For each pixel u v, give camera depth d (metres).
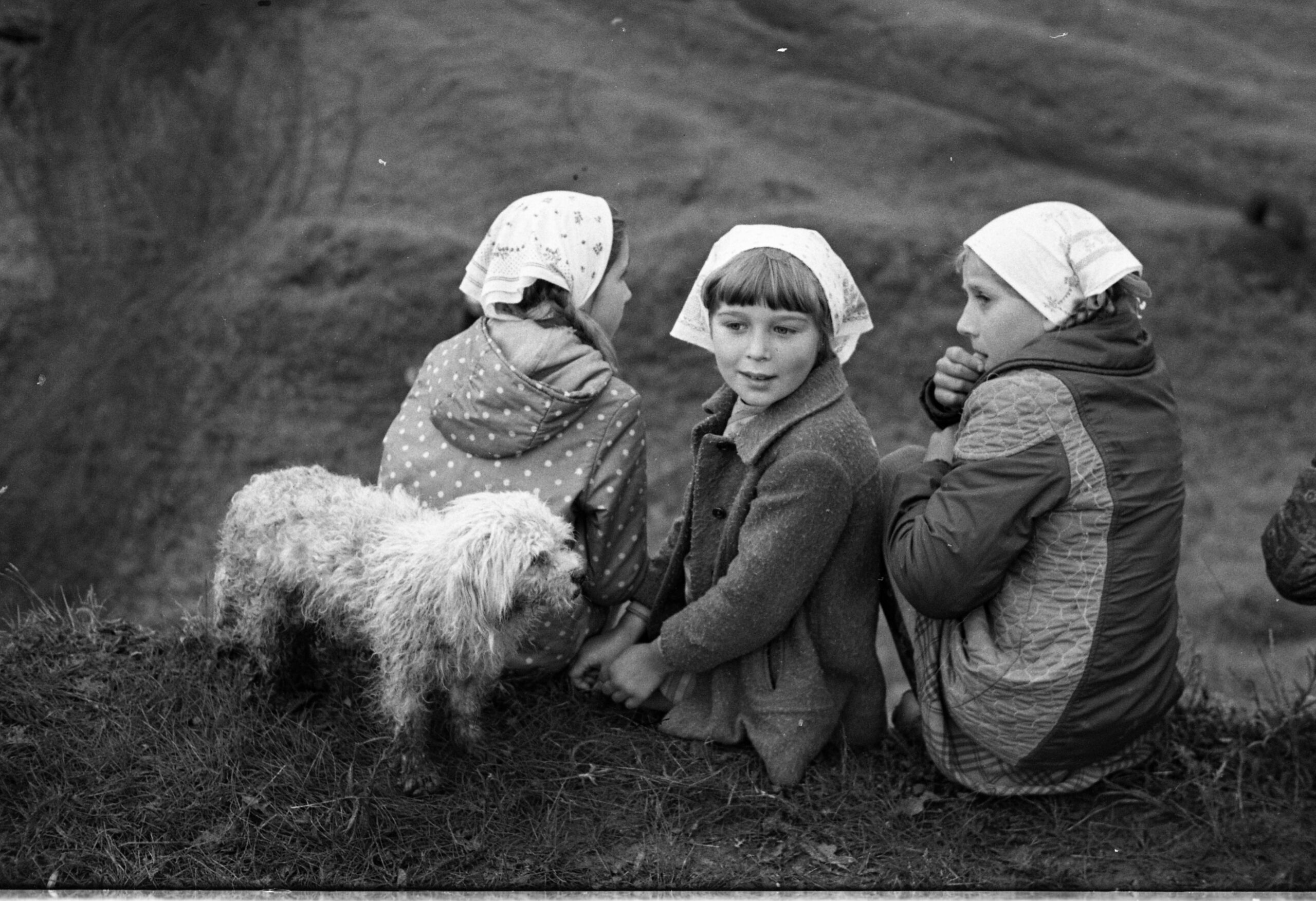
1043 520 2.75
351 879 2.68
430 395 3.18
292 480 3.00
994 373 2.81
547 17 17.88
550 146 15.74
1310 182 15.85
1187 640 3.48
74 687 3.19
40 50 15.53
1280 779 3.18
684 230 15.03
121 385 13.14
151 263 14.30
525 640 3.13
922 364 14.20
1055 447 2.70
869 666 3.10
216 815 2.79
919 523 2.78
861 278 14.91
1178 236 15.79
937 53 17.91
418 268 14.09
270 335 13.75
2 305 13.54
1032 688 2.76
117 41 15.95
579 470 3.04
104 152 15.12
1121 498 2.71
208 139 15.45
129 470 12.50
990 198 16.03
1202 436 13.92
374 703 3.08
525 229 3.10
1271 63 17.84
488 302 3.09
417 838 2.77
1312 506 2.98
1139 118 17.27
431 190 15.34
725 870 2.79
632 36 17.62
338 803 2.81
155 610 11.09
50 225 14.34
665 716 3.23
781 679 3.04
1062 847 2.90
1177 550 2.84
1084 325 2.79
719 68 17.59
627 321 14.16
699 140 16.30
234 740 2.94
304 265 14.20
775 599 2.87
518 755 3.05
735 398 3.18
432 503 3.10
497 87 16.28
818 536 2.84
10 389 12.98
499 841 2.80
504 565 2.58
